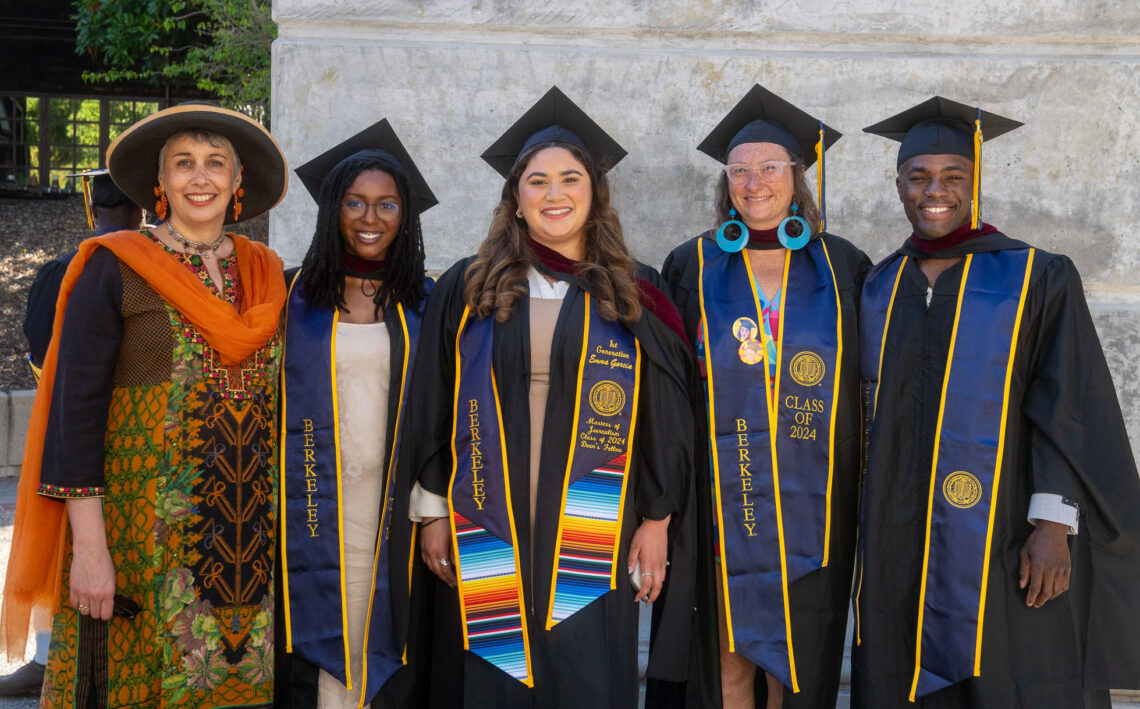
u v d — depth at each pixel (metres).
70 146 17.02
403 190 2.91
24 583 2.62
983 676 2.78
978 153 2.94
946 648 2.82
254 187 3.01
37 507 2.64
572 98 3.84
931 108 3.04
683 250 3.23
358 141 3.09
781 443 2.96
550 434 2.77
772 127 3.11
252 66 12.40
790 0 3.84
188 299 2.63
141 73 14.66
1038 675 2.79
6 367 9.52
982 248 2.94
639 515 2.90
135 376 2.64
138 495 2.62
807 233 3.05
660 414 2.85
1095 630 2.85
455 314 2.88
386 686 2.89
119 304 2.62
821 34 3.86
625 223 3.88
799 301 3.01
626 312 2.83
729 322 3.01
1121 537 2.80
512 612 2.75
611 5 3.85
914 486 2.89
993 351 2.83
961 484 2.82
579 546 2.76
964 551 2.81
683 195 3.88
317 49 3.80
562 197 2.81
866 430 2.98
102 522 2.60
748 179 3.03
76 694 2.62
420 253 2.98
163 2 13.15
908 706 2.89
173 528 2.61
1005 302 2.85
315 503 2.79
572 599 2.75
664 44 3.89
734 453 2.98
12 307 10.94
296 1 3.81
